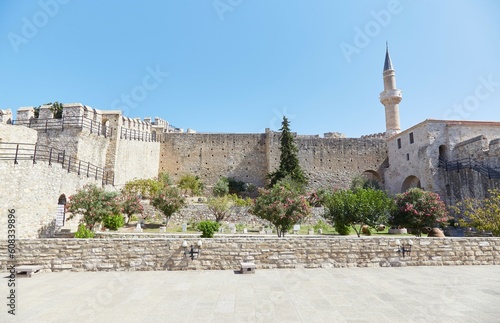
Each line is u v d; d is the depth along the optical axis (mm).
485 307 6770
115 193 20484
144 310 6582
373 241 11320
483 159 27984
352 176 45375
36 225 16172
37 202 16297
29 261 10492
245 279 9344
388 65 46906
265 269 10734
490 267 10992
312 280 9203
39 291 8062
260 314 6336
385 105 46750
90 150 26500
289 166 40750
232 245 10938
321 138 46531
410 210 20109
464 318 6125
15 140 20625
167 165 45219
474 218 16656
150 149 41031
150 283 8883
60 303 7062
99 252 10656
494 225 15422
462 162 30562
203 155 45969
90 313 6395
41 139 24969
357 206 19750
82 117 25188
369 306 6840
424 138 33562
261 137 47438
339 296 7594
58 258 10547
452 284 8719
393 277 9547
